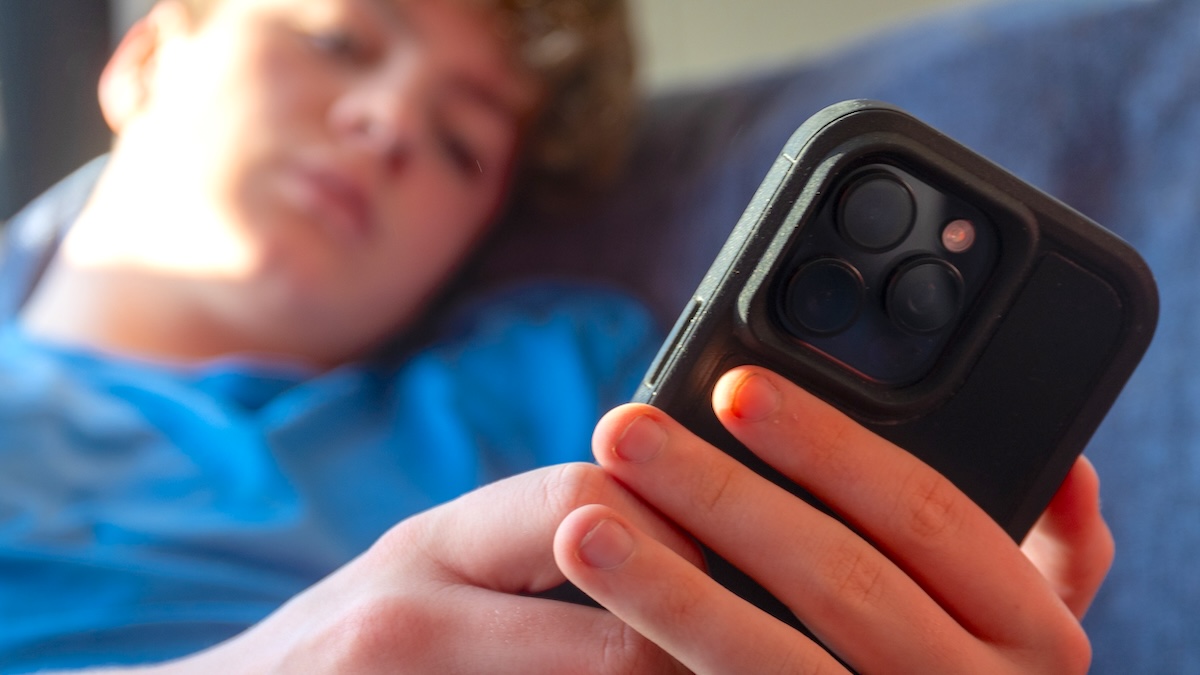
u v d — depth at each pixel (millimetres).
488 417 589
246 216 570
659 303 674
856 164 298
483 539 303
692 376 299
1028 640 298
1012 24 565
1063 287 307
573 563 277
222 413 521
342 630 300
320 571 471
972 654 291
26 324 643
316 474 519
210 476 493
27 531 449
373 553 316
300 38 576
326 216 574
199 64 590
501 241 732
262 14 578
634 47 728
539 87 660
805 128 298
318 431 542
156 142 599
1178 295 458
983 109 551
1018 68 546
